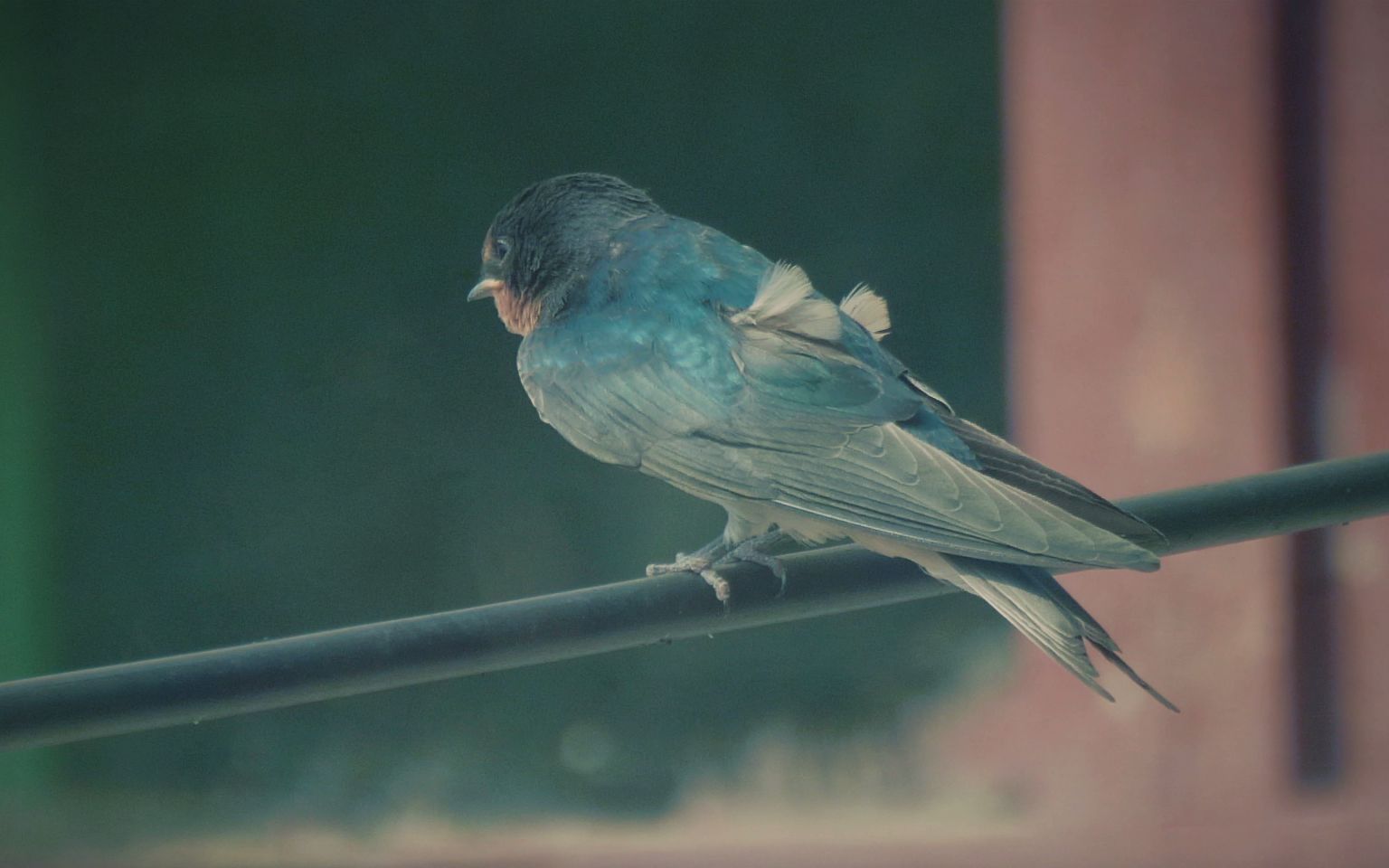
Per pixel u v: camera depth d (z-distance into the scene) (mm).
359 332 19656
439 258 19828
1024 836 14188
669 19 20000
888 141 19812
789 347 7793
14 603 18703
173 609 18844
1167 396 13727
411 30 19938
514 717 17391
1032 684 15188
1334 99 13281
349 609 18812
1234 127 13406
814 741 16531
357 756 17047
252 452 19328
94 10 19578
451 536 19000
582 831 15500
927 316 19547
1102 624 14180
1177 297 13672
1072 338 14156
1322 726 13758
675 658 17469
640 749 16812
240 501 19203
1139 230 13805
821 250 19891
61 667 18766
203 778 16953
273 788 16719
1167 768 14008
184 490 19203
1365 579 13625
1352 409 13312
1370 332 13266
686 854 14688
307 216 19828
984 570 6461
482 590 18859
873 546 6906
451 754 17078
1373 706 13602
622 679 17453
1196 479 13641
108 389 19328
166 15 19688
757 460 7477
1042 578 6426
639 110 20062
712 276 8383
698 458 7695
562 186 9031
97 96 19625
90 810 16391
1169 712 13969
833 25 19906
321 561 18984
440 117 20031
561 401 8227
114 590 18875
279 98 19859
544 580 18641
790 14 19922
